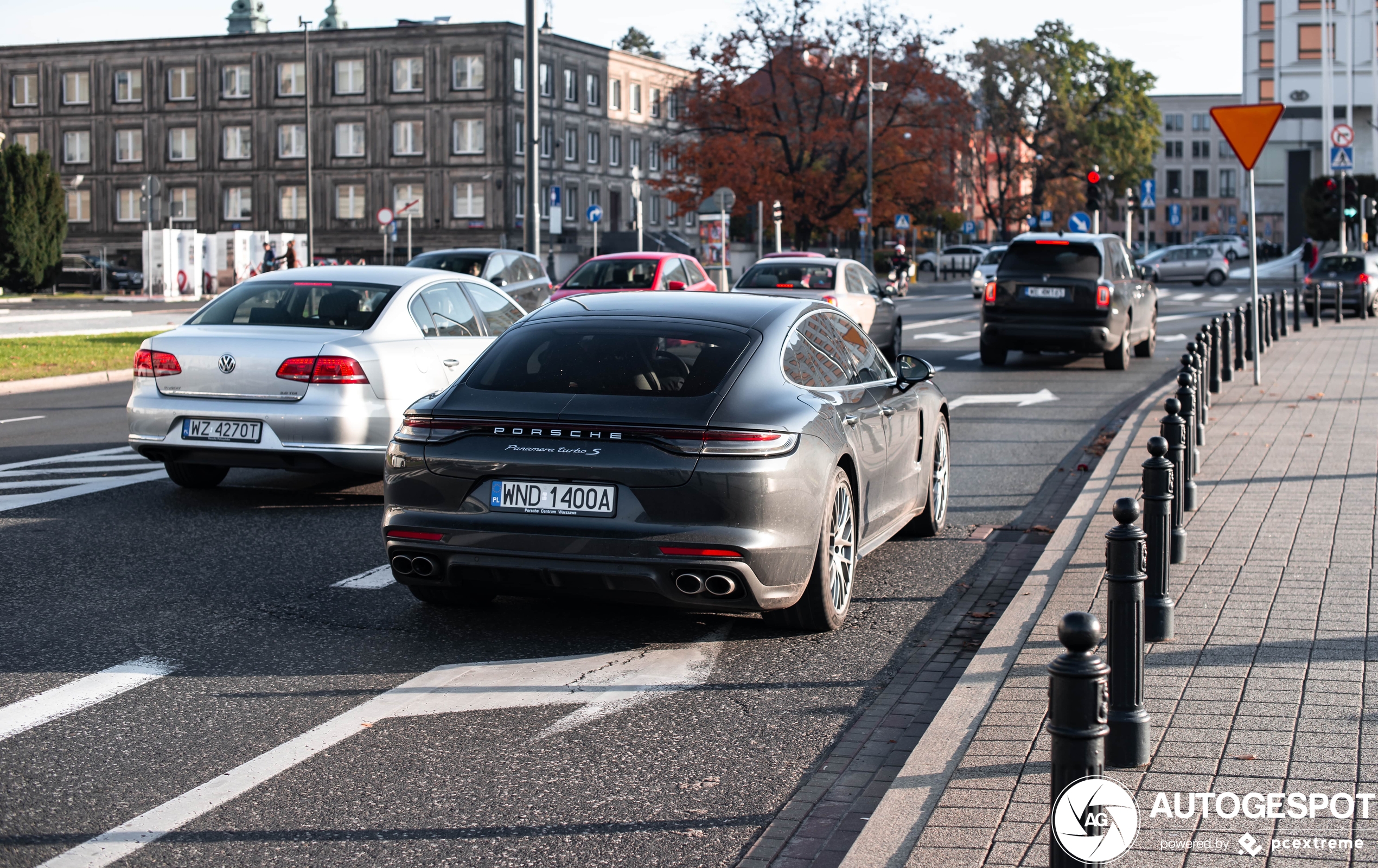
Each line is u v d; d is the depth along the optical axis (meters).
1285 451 11.83
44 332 30.36
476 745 5.09
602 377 6.32
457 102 76.94
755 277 20.16
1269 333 24.94
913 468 8.25
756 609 6.15
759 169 61.00
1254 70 97.19
